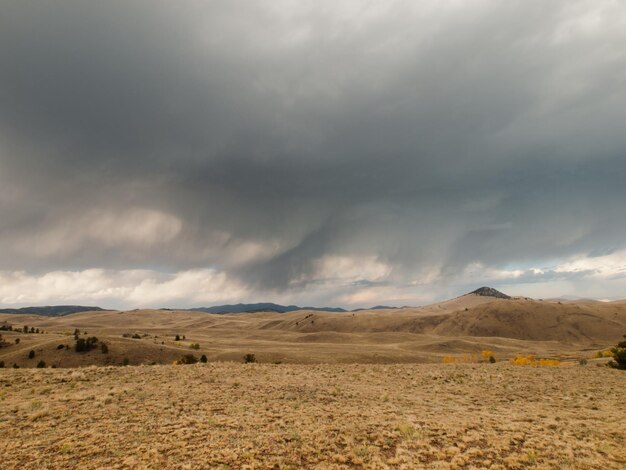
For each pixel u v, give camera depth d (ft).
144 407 61.77
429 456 43.34
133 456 41.14
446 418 58.44
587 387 88.02
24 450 43.06
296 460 41.24
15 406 61.82
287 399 70.79
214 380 88.28
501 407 68.13
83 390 75.05
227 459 40.81
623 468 41.37
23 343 431.84
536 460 42.42
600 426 55.88
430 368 119.85
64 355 360.07
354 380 95.30
